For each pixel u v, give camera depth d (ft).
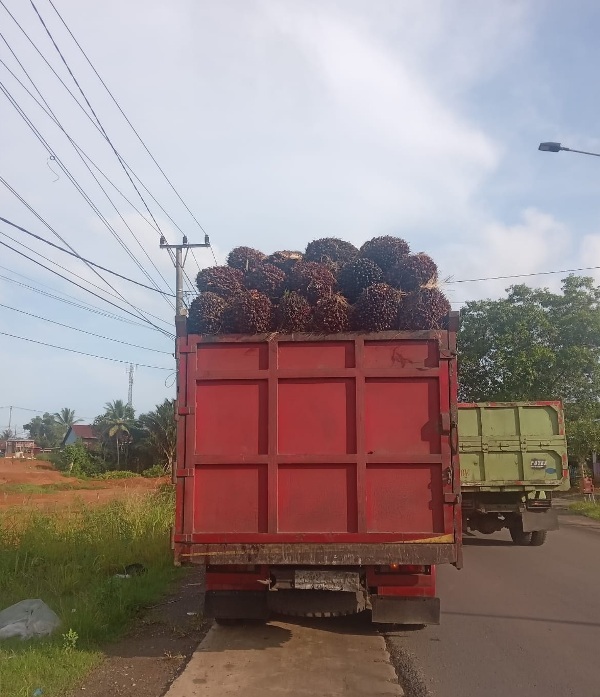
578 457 92.94
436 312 18.99
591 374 86.63
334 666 18.06
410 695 16.28
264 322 19.17
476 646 20.36
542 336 88.28
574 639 21.21
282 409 18.62
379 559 17.80
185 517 18.29
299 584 18.40
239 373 18.75
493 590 28.89
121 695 15.96
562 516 67.92
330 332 18.88
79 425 289.53
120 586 25.54
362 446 18.26
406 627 22.06
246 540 18.03
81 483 132.46
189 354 18.97
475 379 87.71
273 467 18.34
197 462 18.45
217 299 19.47
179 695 15.79
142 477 151.84
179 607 25.05
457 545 17.76
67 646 18.75
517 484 41.70
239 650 19.39
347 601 19.43
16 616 21.27
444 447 18.17
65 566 29.68
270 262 23.82
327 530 18.08
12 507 54.80
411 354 18.69
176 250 63.31
